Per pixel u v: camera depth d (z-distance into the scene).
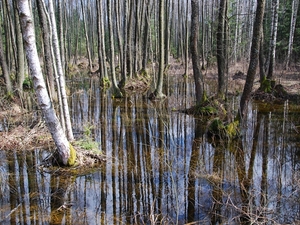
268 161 7.30
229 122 9.44
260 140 8.86
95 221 4.85
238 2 27.67
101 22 19.69
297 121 10.82
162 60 15.52
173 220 4.87
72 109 13.45
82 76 27.16
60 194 5.71
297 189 5.39
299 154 7.67
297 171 6.36
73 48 43.00
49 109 6.36
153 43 30.17
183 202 5.42
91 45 40.47
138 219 4.91
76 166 6.88
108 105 14.43
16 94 13.31
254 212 4.99
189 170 6.80
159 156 7.68
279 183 6.01
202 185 6.07
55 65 7.41
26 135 8.63
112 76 16.78
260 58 15.69
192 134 9.60
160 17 14.84
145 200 5.49
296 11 24.14
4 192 5.79
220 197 5.58
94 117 11.91
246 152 7.94
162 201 5.46
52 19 7.12
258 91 15.17
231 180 6.29
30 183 6.14
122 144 8.63
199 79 12.36
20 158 7.43
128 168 6.90
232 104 12.51
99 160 7.30
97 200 5.50
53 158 7.07
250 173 6.62
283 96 14.68
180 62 34.69
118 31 19.67
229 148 8.27
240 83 18.41
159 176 6.49
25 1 5.48
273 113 12.06
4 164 7.07
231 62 27.72
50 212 5.11
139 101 15.35
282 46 27.02
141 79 21.16
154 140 9.02
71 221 4.84
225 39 12.12
